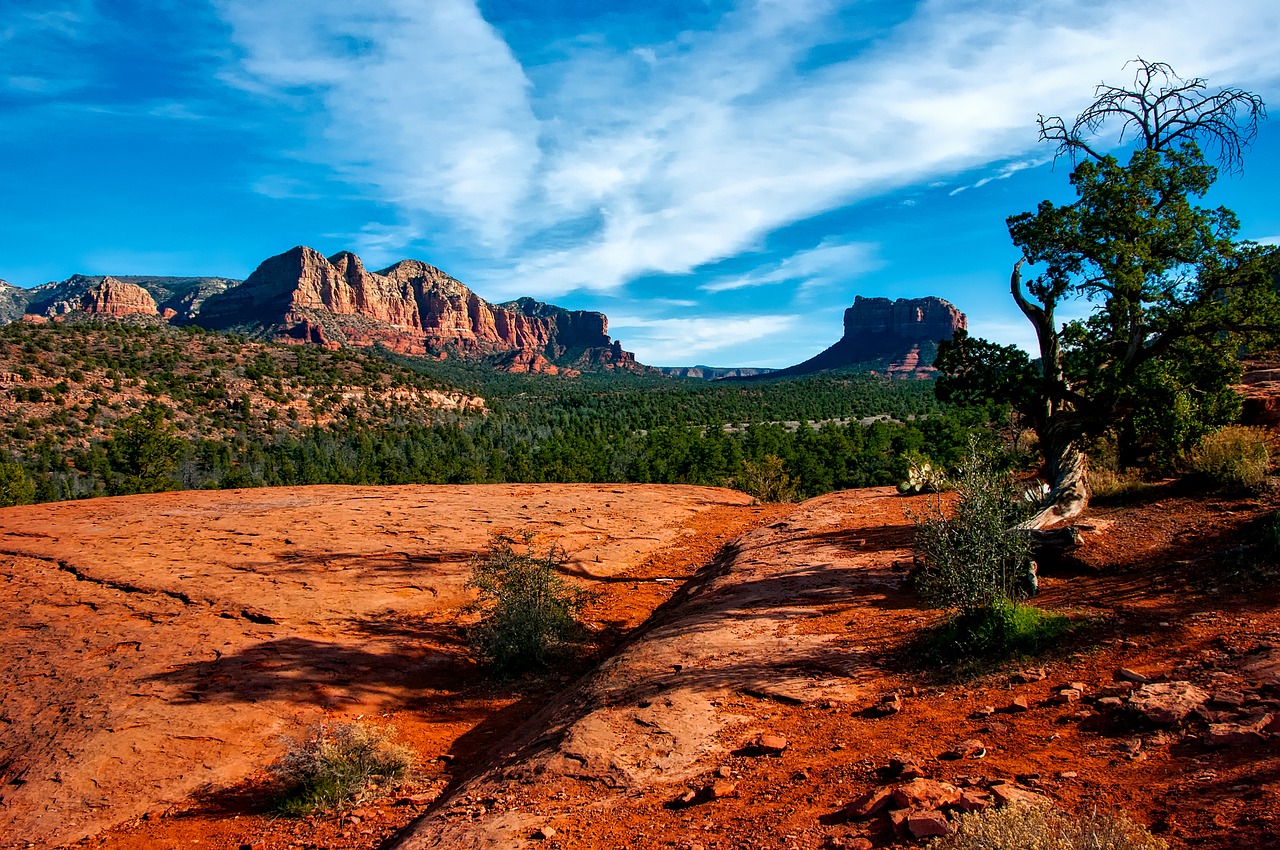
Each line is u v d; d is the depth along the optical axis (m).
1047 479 10.80
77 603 11.52
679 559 15.97
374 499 23.25
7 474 44.78
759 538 13.99
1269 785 2.94
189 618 10.61
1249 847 2.53
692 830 3.76
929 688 5.49
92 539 16.31
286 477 61.31
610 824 4.05
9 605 11.59
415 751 7.07
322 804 5.80
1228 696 3.96
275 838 5.43
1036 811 2.91
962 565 6.44
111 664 9.02
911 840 3.12
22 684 8.66
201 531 17.09
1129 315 10.33
